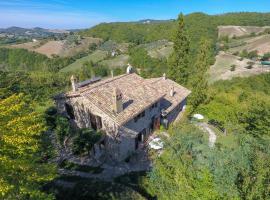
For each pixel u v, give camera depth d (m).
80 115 27.50
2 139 11.23
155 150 25.81
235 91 49.12
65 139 27.45
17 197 12.05
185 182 9.16
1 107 11.76
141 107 25.75
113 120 22.75
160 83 37.56
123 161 25.36
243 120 28.84
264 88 70.00
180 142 12.98
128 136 25.33
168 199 10.16
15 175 11.74
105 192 15.50
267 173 8.27
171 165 11.44
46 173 13.01
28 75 60.28
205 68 38.28
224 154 10.06
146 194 14.59
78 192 16.16
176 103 34.06
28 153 13.24
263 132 24.36
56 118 28.84
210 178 8.50
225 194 8.02
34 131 12.71
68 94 27.36
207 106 35.72
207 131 29.91
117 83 29.33
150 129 30.56
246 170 8.58
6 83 44.59
